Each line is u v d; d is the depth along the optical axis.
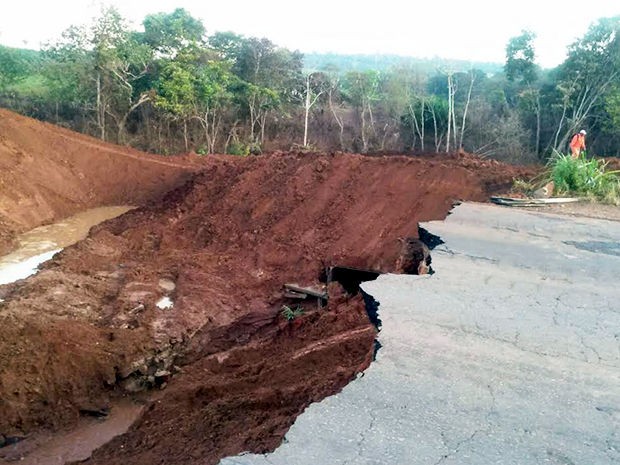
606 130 28.56
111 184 19.91
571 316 5.64
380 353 4.77
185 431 6.77
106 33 27.80
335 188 15.24
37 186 17.77
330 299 11.11
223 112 31.81
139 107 32.22
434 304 5.84
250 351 9.52
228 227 14.99
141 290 11.72
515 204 10.98
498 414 3.93
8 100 31.28
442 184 13.81
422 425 3.78
